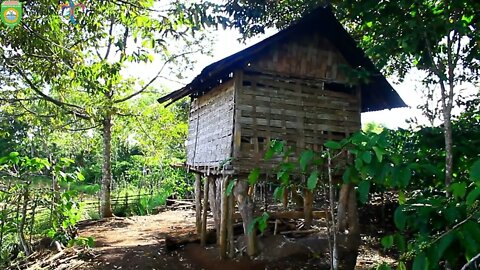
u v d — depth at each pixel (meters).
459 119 7.36
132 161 30.73
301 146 8.71
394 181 2.24
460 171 5.14
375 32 6.96
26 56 7.91
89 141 21.05
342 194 9.84
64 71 8.25
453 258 1.84
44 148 20.86
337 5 9.63
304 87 9.01
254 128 8.41
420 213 2.21
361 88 9.62
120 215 19.30
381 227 12.29
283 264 8.48
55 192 8.12
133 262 9.09
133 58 8.12
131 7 7.69
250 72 8.59
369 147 2.31
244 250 9.41
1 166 7.07
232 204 9.21
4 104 12.43
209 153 9.89
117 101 16.44
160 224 15.66
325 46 9.25
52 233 8.46
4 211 7.67
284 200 12.34
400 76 8.27
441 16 6.06
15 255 9.02
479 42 6.14
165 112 18.94
